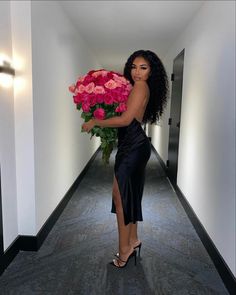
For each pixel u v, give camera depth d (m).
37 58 2.17
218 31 2.24
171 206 3.40
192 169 3.04
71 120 3.53
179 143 3.81
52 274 1.96
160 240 2.51
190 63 3.26
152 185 4.31
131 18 3.28
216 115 2.25
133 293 1.79
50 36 2.53
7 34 1.95
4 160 1.97
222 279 1.94
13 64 2.05
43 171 2.41
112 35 4.09
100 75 1.75
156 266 2.10
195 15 3.07
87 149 5.12
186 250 2.34
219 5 2.23
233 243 1.81
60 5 2.85
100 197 3.66
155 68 1.95
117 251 2.29
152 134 7.55
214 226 2.21
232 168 1.87
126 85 1.80
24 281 1.88
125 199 1.95
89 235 2.56
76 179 3.99
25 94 2.08
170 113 4.61
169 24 3.48
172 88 4.47
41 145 2.34
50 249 2.29
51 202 2.69
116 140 2.00
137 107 1.83
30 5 1.99
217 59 2.25
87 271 2.01
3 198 1.97
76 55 3.75
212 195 2.29
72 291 1.80
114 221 2.88
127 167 1.92
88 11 3.04
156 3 2.79
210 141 2.39
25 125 2.12
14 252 2.14
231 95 1.93
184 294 1.79
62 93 3.04
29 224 2.23
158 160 6.16
